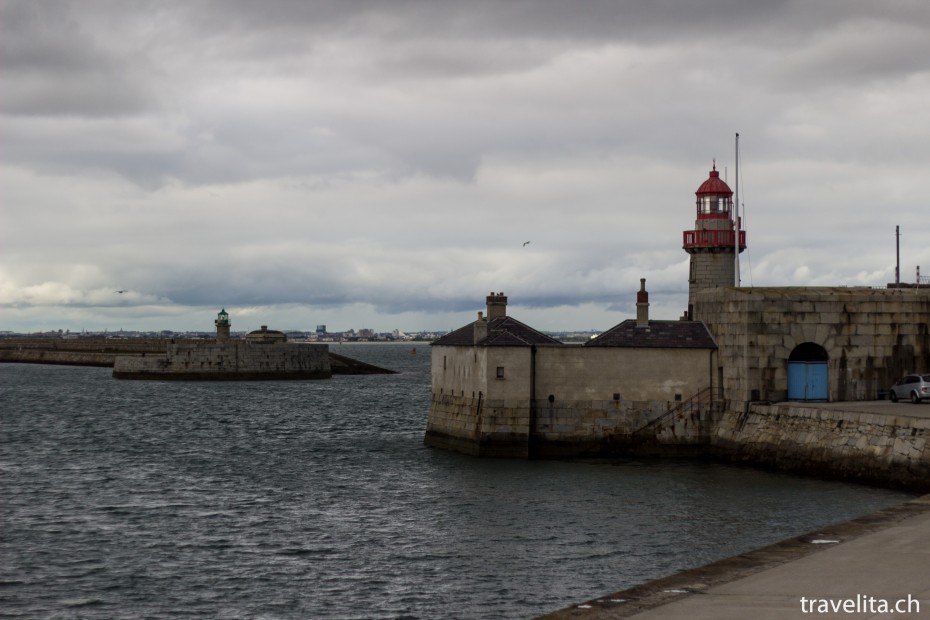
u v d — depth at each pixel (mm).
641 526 46062
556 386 64250
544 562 40844
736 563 30094
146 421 99625
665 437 63938
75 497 55688
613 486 55062
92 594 37781
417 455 68375
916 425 50594
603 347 64125
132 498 55312
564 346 64125
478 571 39844
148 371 172375
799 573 28766
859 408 57188
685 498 51625
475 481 57156
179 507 52656
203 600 37000
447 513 49625
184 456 72562
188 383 163875
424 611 35469
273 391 144750
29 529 47625
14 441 82625
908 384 60188
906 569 29000
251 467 66438
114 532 47000
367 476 61344
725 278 74562
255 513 50938
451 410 70062
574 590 37406
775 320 61688
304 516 49969
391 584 38469
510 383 64000
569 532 45344
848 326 61844
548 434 64312
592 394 64312
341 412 109875
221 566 41219
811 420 57219
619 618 25234
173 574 40125
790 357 62188
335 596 37219
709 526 45781
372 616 35094
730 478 56781
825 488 52969
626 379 64375
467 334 69625
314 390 147875
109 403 121750
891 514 36594
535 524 46875
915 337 62219
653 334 65000
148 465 67938
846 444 54469
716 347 64312
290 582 38938
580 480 56906
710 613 25406
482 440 64438
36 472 64875
